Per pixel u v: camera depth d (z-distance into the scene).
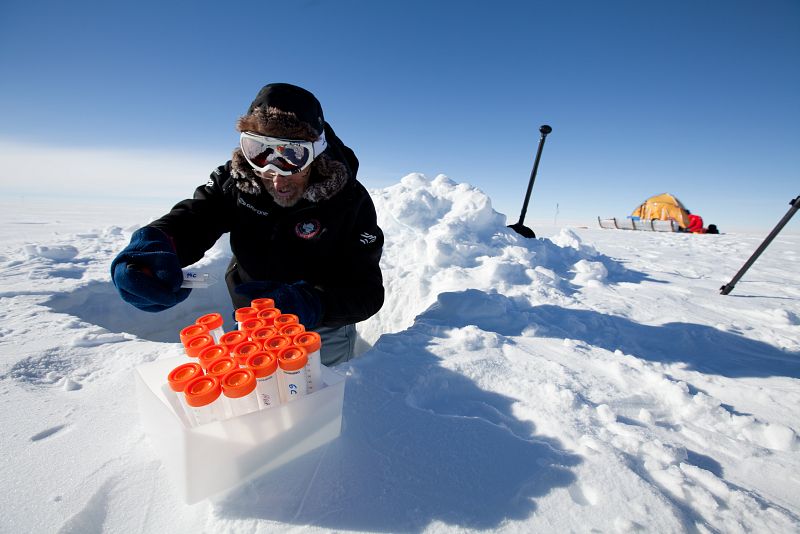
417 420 0.94
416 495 0.72
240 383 0.68
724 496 0.76
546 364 1.31
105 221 8.62
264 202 1.29
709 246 5.95
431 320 1.67
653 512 0.69
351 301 1.24
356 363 1.21
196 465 0.64
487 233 3.20
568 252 3.38
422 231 3.27
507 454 0.84
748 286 2.82
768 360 1.51
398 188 3.62
